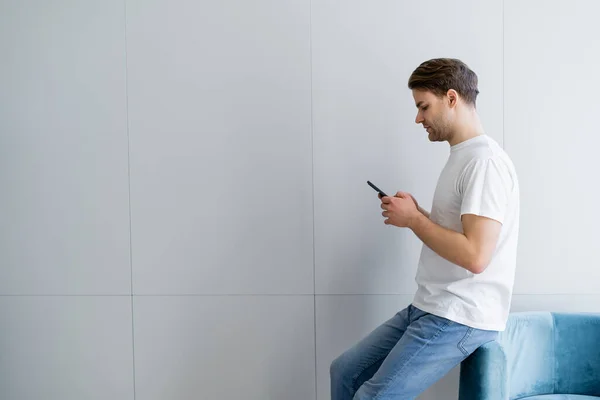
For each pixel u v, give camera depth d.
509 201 1.34
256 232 1.94
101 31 1.95
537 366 1.66
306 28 1.89
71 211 1.99
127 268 1.98
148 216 1.97
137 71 1.95
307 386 1.95
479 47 1.87
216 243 1.95
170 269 1.97
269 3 1.90
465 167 1.33
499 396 1.34
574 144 1.88
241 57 1.91
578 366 1.67
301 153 1.91
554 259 1.91
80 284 2.00
